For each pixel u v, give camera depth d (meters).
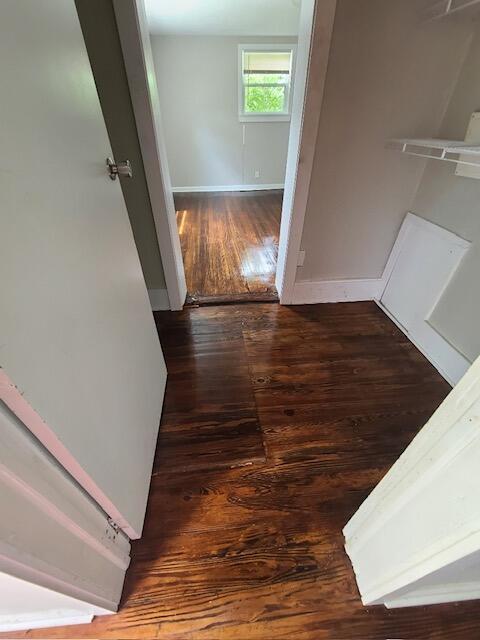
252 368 1.55
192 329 1.81
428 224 1.57
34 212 0.47
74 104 0.63
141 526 0.93
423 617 0.80
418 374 1.52
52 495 0.52
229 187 5.25
